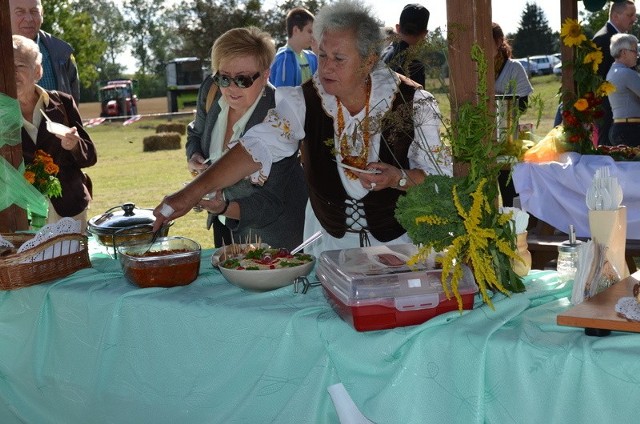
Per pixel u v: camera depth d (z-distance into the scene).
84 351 2.30
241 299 2.12
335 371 1.87
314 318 1.92
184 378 2.12
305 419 1.90
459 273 1.81
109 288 2.30
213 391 2.07
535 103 1.89
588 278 1.84
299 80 4.91
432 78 1.94
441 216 1.86
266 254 2.30
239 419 2.02
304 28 4.87
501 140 1.96
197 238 7.10
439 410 1.74
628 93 5.51
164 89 56.22
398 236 2.46
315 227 2.70
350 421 1.79
